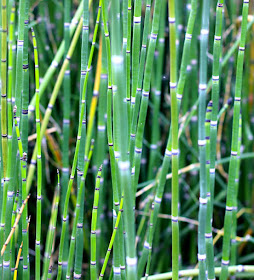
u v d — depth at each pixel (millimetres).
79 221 1257
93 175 1494
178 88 1174
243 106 1593
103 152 1372
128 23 1160
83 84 1229
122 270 1205
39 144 1186
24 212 1210
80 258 1268
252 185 1684
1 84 1169
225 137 1653
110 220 1550
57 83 1305
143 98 1186
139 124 1195
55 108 1562
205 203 1164
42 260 1554
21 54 1174
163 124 1601
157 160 1550
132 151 1198
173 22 1072
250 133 1641
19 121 1195
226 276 1248
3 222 1200
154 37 1162
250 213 1659
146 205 1420
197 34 1492
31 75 1508
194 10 1152
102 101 1349
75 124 1569
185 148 1529
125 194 1082
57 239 1553
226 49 1566
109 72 1163
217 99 1175
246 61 1560
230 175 1212
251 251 1688
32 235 1565
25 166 1189
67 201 1233
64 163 1411
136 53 1167
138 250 1485
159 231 1538
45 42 1538
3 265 1200
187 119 1419
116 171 1175
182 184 1586
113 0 1038
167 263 1587
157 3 1145
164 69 1574
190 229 1581
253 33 1623
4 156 1187
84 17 1210
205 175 1156
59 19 1626
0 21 1173
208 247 1198
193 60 1503
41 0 1507
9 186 1190
